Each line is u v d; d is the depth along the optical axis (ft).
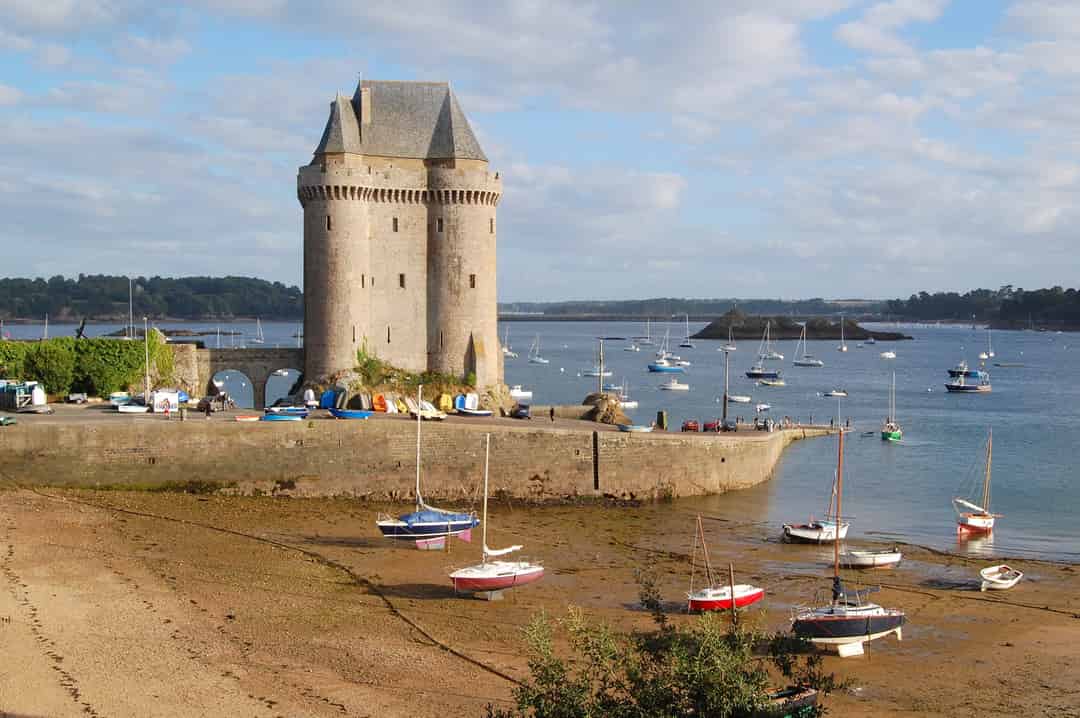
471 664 143.74
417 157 313.73
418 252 312.09
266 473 244.42
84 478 234.79
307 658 143.33
